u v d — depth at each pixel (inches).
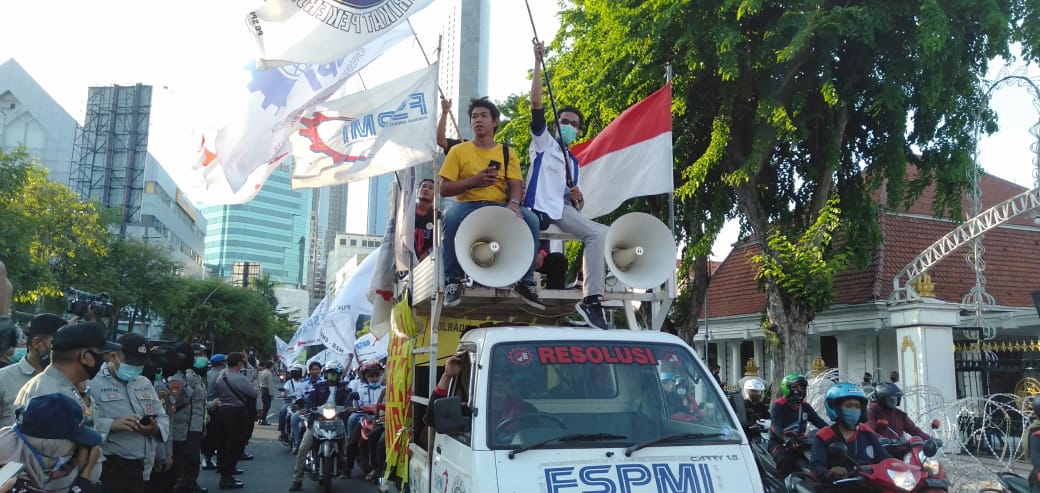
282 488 438.9
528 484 162.7
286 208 6830.7
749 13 549.3
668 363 194.4
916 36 512.4
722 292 960.9
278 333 3528.5
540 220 237.6
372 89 305.1
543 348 190.7
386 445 281.3
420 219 282.8
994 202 873.5
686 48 565.9
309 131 316.2
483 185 223.3
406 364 260.8
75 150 3100.4
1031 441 242.4
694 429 183.2
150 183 3218.5
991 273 769.6
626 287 234.2
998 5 522.3
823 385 479.5
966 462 368.2
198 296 2508.6
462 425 173.2
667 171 280.7
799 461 296.8
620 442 174.1
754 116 595.2
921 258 623.8
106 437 234.1
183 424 367.9
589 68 622.8
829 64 548.4
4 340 184.4
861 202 629.3
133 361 243.8
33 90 3105.3
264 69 277.3
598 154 302.2
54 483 158.6
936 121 586.9
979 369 582.2
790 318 577.3
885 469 224.4
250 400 452.1
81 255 1433.3
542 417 177.8
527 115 682.2
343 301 561.3
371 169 301.6
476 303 231.9
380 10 280.4
